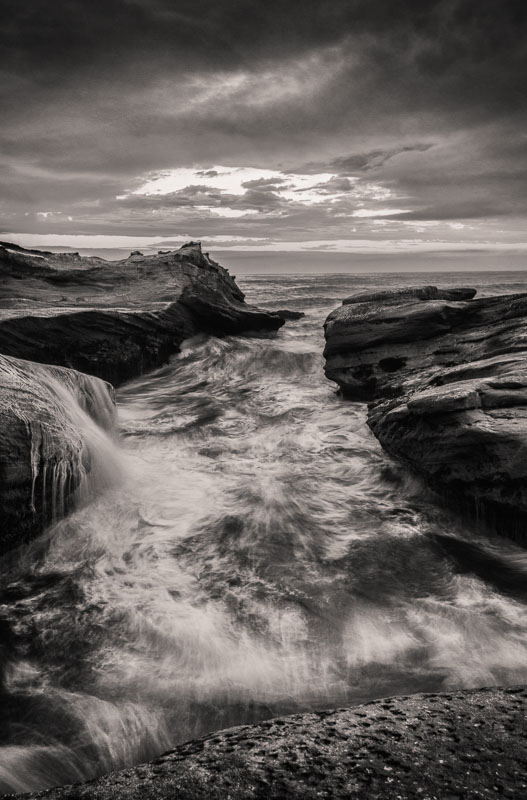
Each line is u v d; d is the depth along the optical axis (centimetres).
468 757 236
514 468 595
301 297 3881
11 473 525
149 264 1911
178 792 219
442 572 539
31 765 302
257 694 365
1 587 501
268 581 519
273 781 223
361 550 582
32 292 1659
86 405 868
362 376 1174
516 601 485
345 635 434
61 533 593
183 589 503
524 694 300
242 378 1478
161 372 1517
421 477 734
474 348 1022
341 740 254
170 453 891
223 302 1958
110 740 325
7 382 597
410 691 364
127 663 398
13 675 383
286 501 702
